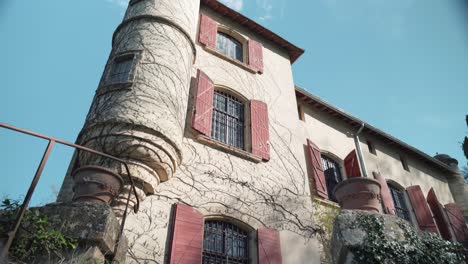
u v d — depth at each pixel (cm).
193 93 969
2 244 404
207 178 842
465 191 1778
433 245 817
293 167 1051
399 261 735
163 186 758
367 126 1495
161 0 978
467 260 847
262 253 801
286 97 1233
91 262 420
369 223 766
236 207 845
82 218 459
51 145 443
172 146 729
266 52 1328
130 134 680
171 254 677
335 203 1107
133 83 765
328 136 1361
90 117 729
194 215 758
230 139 997
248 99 1103
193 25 1026
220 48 1212
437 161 1755
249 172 934
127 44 862
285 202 948
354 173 1270
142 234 672
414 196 1453
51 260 419
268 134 1051
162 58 841
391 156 1592
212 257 757
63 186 757
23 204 400
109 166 662
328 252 953
